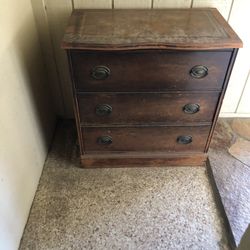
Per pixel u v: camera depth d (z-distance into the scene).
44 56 1.57
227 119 1.85
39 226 1.25
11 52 1.11
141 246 1.19
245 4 1.39
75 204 1.35
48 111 1.66
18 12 1.19
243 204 1.34
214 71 1.16
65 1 1.37
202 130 1.38
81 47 1.04
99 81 1.17
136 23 1.21
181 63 1.13
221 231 1.25
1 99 1.01
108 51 1.07
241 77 1.67
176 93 1.23
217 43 1.06
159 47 1.05
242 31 1.49
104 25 1.19
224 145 1.66
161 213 1.32
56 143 1.69
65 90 1.73
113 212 1.32
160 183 1.45
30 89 1.33
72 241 1.20
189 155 1.49
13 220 1.12
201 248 1.19
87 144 1.42
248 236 0.74
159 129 1.37
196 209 1.34
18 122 1.17
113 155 1.47
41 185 1.43
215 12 1.34
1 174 1.00
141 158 1.49
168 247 1.19
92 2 1.37
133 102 1.25
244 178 1.47
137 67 1.13
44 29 1.46
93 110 1.27
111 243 1.20
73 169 1.52
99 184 1.44
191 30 1.15
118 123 1.33
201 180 1.47
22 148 1.22
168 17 1.27
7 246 1.06
